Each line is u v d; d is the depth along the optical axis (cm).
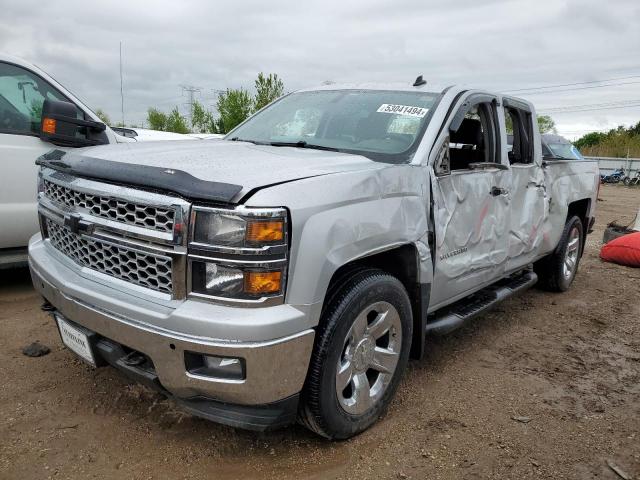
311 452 282
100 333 262
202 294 237
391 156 337
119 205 255
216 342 229
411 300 327
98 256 274
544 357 433
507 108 452
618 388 383
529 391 369
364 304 275
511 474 275
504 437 309
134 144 335
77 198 279
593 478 276
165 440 284
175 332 234
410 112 368
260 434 293
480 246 394
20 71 488
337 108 397
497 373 396
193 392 245
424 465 278
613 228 937
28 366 355
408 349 318
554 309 561
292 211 238
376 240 280
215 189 230
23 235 480
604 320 533
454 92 383
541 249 523
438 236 335
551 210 531
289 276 240
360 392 287
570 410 346
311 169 269
